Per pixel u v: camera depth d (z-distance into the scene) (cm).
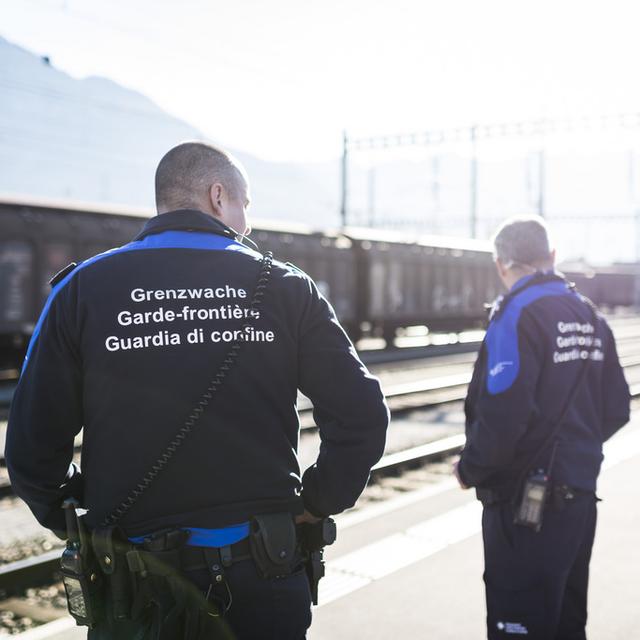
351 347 180
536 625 234
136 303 168
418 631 333
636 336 3045
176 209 183
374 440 171
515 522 231
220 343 167
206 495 164
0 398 1271
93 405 167
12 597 437
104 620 173
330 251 2148
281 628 168
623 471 606
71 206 1527
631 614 344
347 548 439
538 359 231
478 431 228
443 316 2664
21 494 171
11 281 1420
